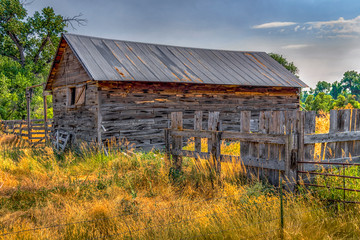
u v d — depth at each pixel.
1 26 37.09
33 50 39.66
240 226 5.43
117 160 11.17
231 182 7.93
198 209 6.71
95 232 5.46
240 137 7.90
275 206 6.08
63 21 39.81
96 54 16.56
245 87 19.06
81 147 15.04
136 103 15.75
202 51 21.94
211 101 18.00
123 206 6.83
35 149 16.39
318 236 5.14
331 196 6.51
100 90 14.84
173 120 9.71
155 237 5.16
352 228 5.40
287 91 20.48
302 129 6.88
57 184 8.91
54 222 6.07
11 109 35.59
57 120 19.69
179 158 9.57
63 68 18.64
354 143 7.79
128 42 19.36
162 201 7.41
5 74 35.12
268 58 23.83
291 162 6.91
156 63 17.86
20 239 5.25
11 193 8.32
